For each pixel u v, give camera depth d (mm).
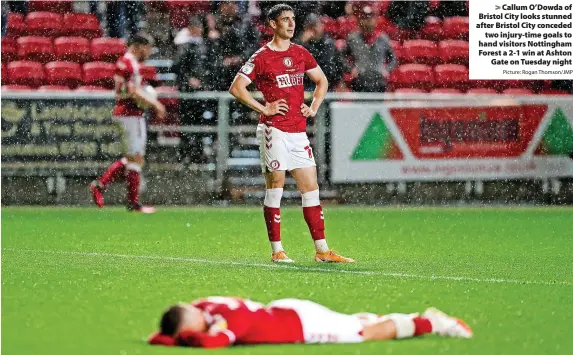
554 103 59031
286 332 18609
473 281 28891
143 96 52875
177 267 32000
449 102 58250
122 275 30062
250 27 61188
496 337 20438
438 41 69000
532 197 59281
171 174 58031
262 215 51969
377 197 58562
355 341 19141
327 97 57875
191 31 61625
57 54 65625
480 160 58594
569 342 20016
